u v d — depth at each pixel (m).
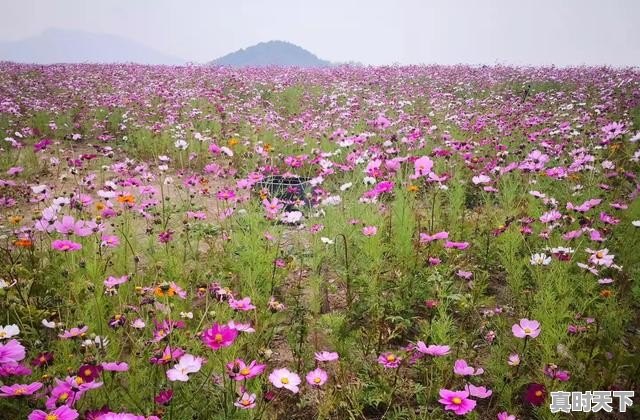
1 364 1.90
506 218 4.18
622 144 5.91
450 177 5.48
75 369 2.15
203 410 2.11
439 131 8.14
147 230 3.99
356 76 17.34
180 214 4.71
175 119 9.59
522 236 3.77
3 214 4.99
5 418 2.00
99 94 12.70
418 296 3.25
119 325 2.46
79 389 1.77
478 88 14.48
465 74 18.11
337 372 2.56
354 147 6.46
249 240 3.57
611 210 4.38
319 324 2.88
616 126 5.37
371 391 2.41
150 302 2.59
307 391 2.47
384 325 2.99
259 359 2.39
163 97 11.91
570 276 3.30
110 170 7.00
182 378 1.89
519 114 9.67
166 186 6.27
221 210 5.40
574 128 7.55
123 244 3.81
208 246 4.36
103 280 3.04
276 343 2.94
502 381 2.45
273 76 17.92
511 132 7.80
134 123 9.20
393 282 3.39
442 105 11.05
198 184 5.70
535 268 3.52
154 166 7.28
